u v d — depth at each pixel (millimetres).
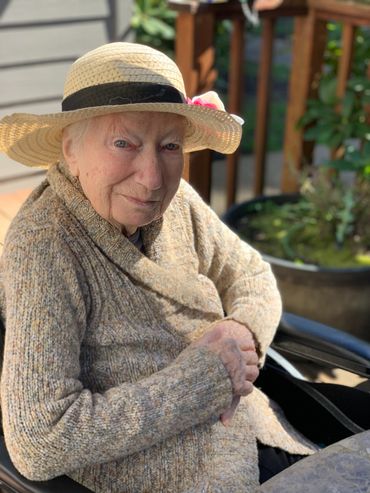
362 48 3562
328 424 1860
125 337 1483
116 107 1315
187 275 1703
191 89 3080
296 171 3367
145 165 1400
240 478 1483
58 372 1323
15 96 3188
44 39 3170
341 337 1826
